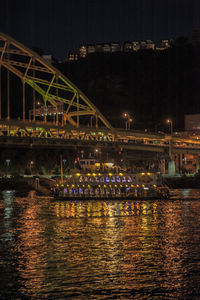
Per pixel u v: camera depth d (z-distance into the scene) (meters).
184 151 190.75
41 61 159.25
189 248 43.81
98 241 47.62
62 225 59.22
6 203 90.06
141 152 181.12
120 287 31.61
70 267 36.69
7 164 152.88
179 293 30.36
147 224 59.97
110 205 85.81
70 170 145.12
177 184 159.12
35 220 64.19
